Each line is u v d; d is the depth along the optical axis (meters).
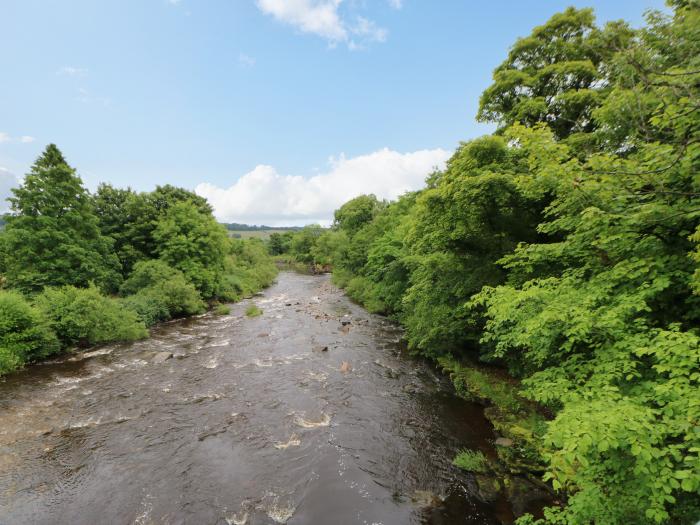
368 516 6.93
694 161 3.88
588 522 3.99
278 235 102.62
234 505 7.24
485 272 12.14
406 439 9.63
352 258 40.28
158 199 35.19
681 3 5.34
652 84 3.29
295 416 10.91
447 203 11.56
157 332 20.91
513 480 7.66
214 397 12.18
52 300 16.73
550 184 5.88
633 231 4.87
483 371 13.17
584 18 13.41
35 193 20.20
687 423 3.09
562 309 4.89
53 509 7.13
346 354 16.80
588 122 11.80
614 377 4.40
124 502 7.32
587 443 3.04
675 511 3.79
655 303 5.23
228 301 32.31
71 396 12.08
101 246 24.58
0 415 10.64
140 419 10.68
